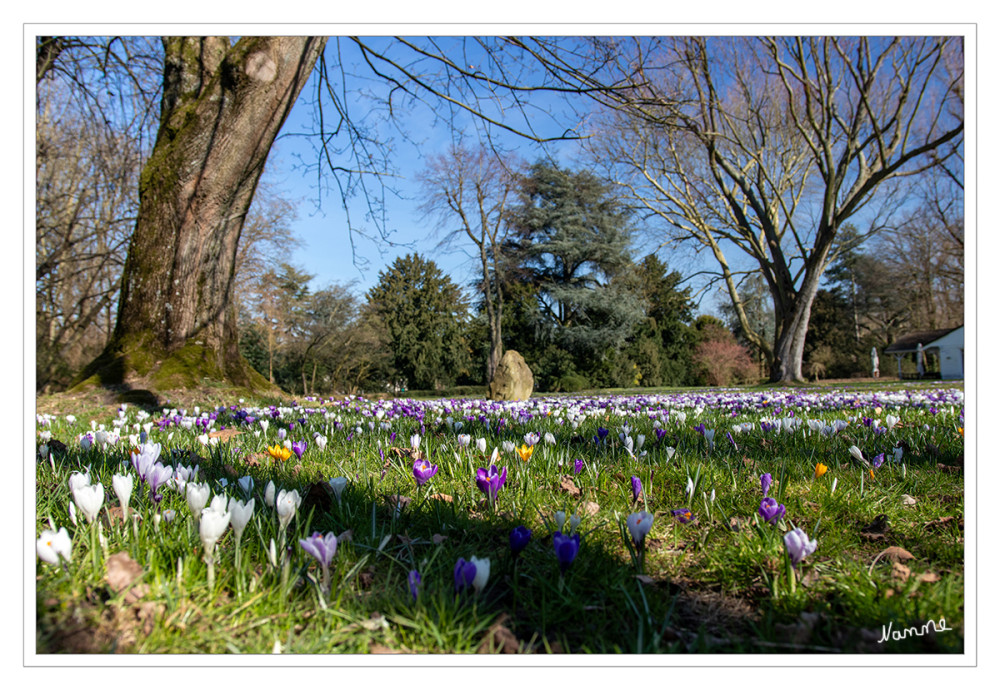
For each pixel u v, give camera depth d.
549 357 38.00
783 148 30.58
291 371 31.89
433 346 40.09
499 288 36.81
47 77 11.27
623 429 3.69
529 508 2.37
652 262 43.41
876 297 44.97
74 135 14.57
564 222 38.97
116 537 1.86
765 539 1.98
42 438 3.56
